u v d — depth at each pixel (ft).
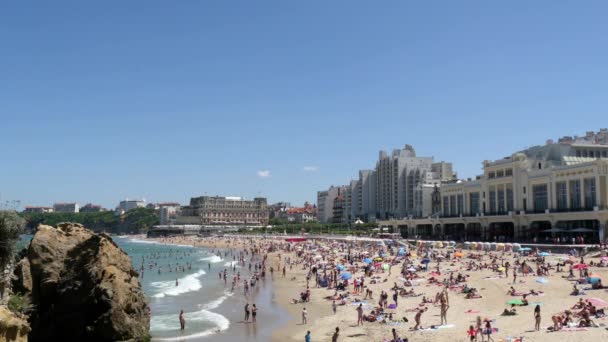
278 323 163.73
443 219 476.54
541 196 367.45
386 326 143.84
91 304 129.59
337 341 133.39
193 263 453.99
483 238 418.72
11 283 125.59
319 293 221.25
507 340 112.68
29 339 127.34
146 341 136.36
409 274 234.17
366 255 340.18
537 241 351.87
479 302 165.78
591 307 130.82
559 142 443.32
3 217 102.63
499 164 414.82
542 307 147.02
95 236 142.41
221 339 143.54
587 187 325.83
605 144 424.46
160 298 225.76
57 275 135.44
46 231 140.36
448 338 123.75
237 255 524.52
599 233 312.71
